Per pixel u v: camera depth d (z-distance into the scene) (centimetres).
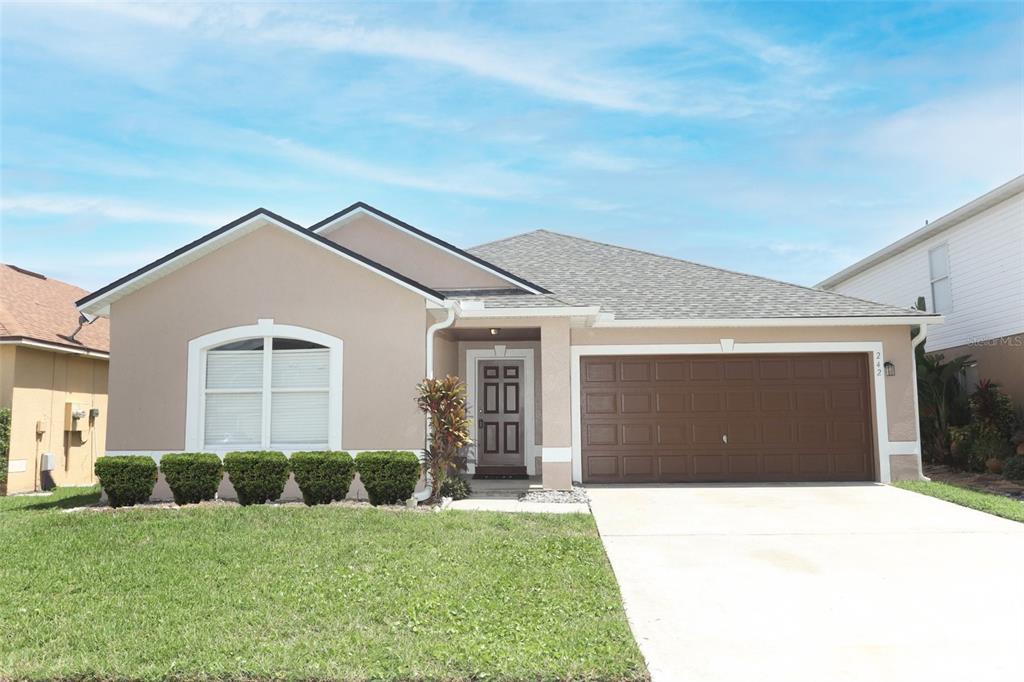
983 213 1622
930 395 1656
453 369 1524
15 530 891
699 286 1579
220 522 909
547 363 1283
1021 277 1495
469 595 625
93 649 511
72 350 1579
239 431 1189
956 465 1588
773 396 1398
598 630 543
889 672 480
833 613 599
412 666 475
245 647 509
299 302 1194
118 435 1184
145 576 684
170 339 1198
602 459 1397
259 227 1206
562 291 1535
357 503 1091
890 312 1390
